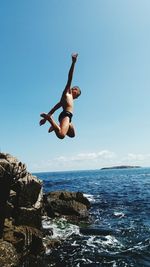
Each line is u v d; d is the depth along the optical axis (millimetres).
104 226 19156
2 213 11914
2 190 11891
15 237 12125
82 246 14438
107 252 13438
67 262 12148
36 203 14453
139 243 14703
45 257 12656
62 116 6887
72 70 7000
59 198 25656
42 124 7105
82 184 65938
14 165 12758
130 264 11844
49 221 20391
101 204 29891
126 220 21031
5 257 10719
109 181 80062
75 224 19844
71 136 7156
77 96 7570
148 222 19844
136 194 39781
